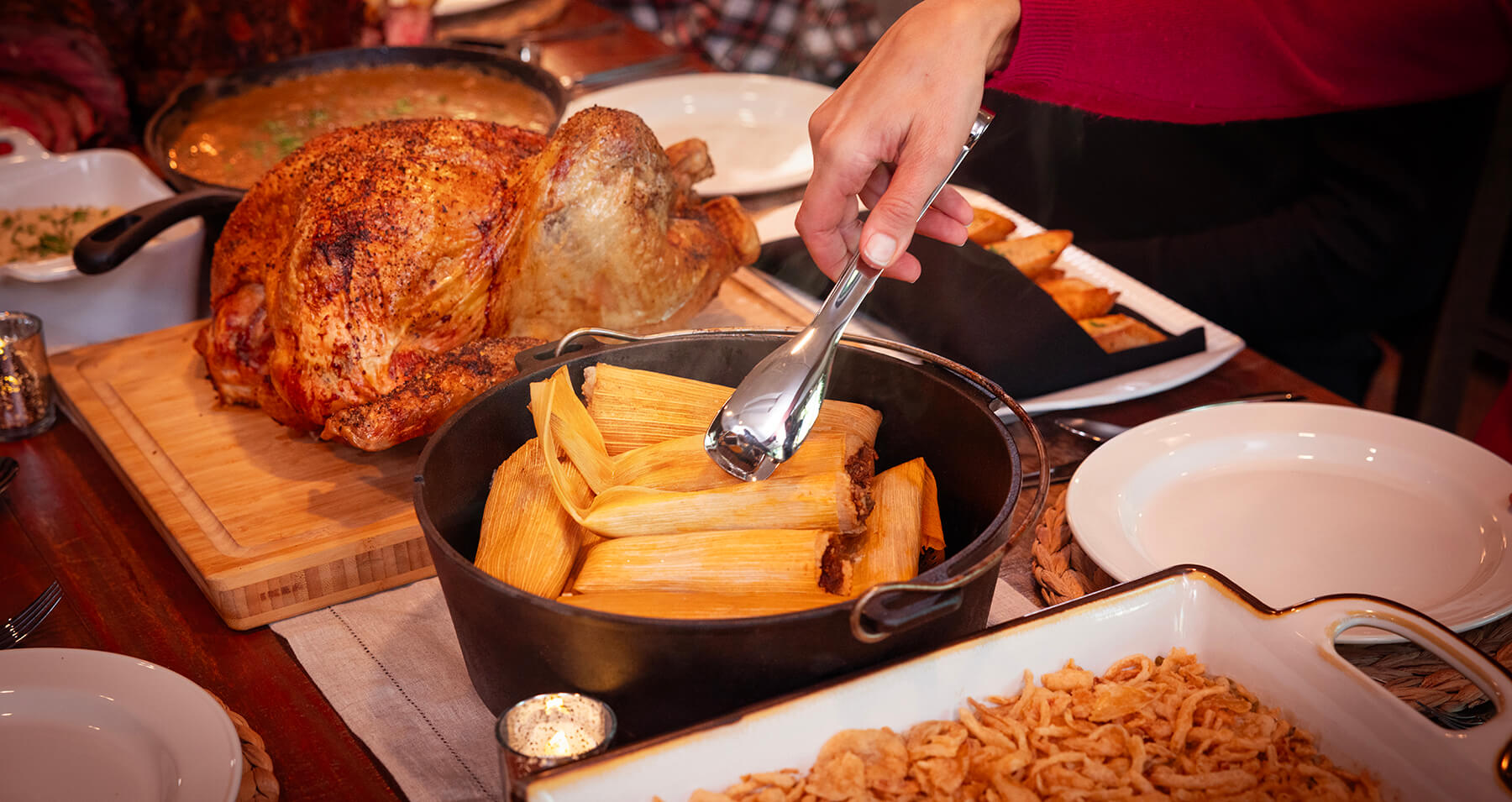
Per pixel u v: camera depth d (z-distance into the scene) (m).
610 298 1.30
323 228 1.17
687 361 1.09
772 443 0.88
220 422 1.37
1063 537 1.16
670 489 0.95
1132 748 0.79
